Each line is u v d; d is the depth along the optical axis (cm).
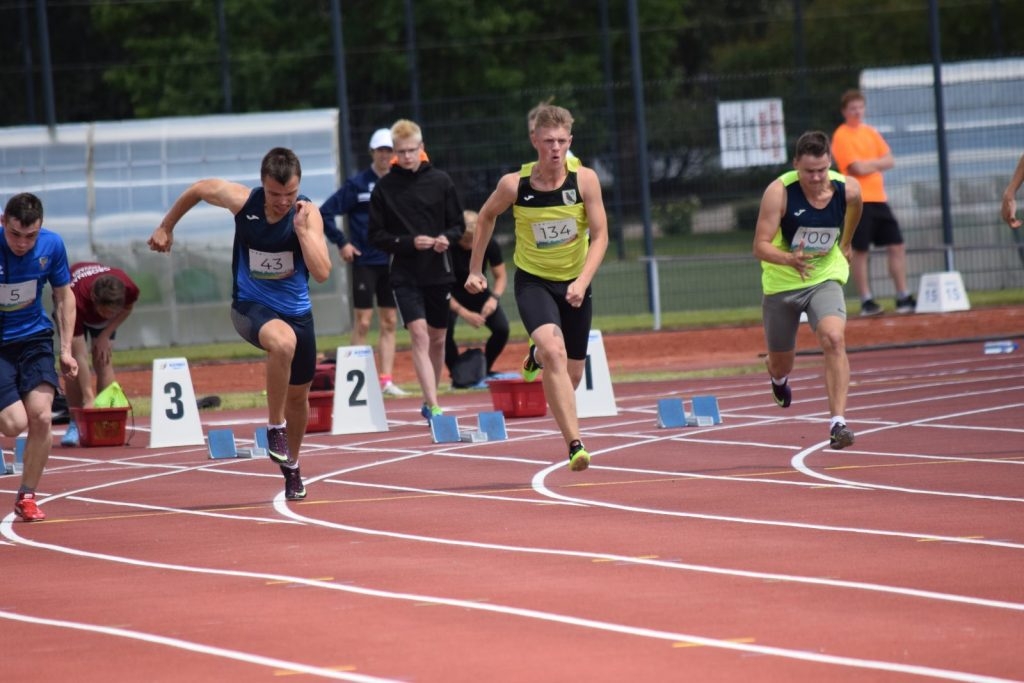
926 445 2658
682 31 12488
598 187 2238
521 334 5641
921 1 11694
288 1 10356
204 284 5978
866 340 5206
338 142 6197
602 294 6594
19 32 10700
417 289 3161
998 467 2359
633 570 1662
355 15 10244
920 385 3719
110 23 10425
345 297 5975
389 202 3148
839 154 5153
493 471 2534
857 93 5131
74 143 6034
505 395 3406
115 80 10469
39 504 2359
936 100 6119
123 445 3228
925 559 1669
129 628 1469
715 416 3117
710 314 6044
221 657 1339
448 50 10312
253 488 2456
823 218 2439
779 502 2097
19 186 5969
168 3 10469
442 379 4500
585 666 1266
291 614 1502
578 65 10756
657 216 7181
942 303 5447
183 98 10150
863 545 1762
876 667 1238
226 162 6066
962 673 1214
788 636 1348
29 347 2162
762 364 4638
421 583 1630
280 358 2116
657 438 2917
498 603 1518
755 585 1566
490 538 1894
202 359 5388
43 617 1538
